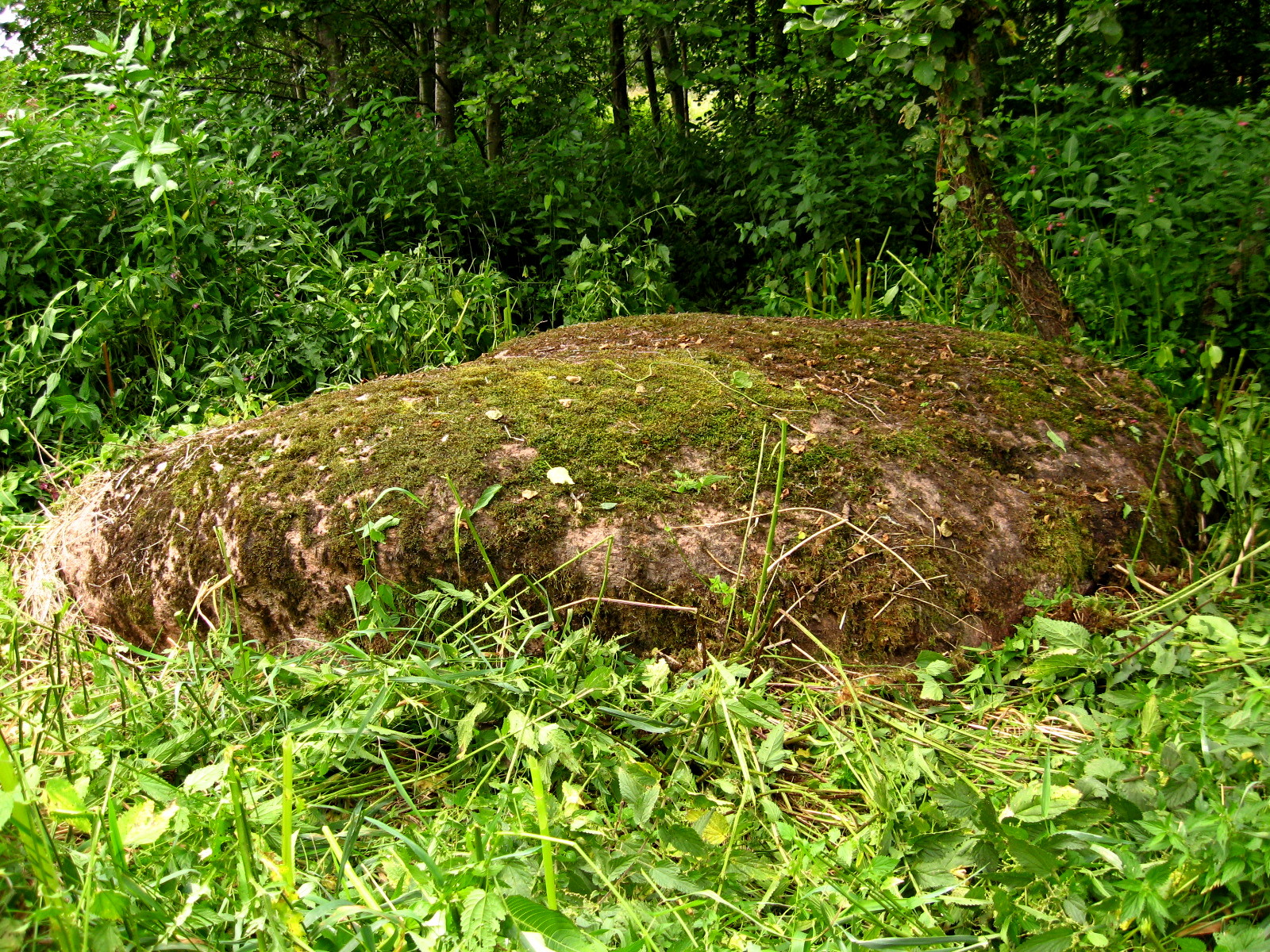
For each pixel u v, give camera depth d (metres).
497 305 5.10
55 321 3.77
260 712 1.95
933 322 4.48
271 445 2.50
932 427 2.69
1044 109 6.50
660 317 3.61
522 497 2.27
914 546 2.29
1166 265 3.91
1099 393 3.06
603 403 2.58
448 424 2.46
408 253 4.97
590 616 2.20
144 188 4.24
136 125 3.93
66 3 7.21
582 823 1.52
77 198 4.15
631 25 7.93
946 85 3.76
